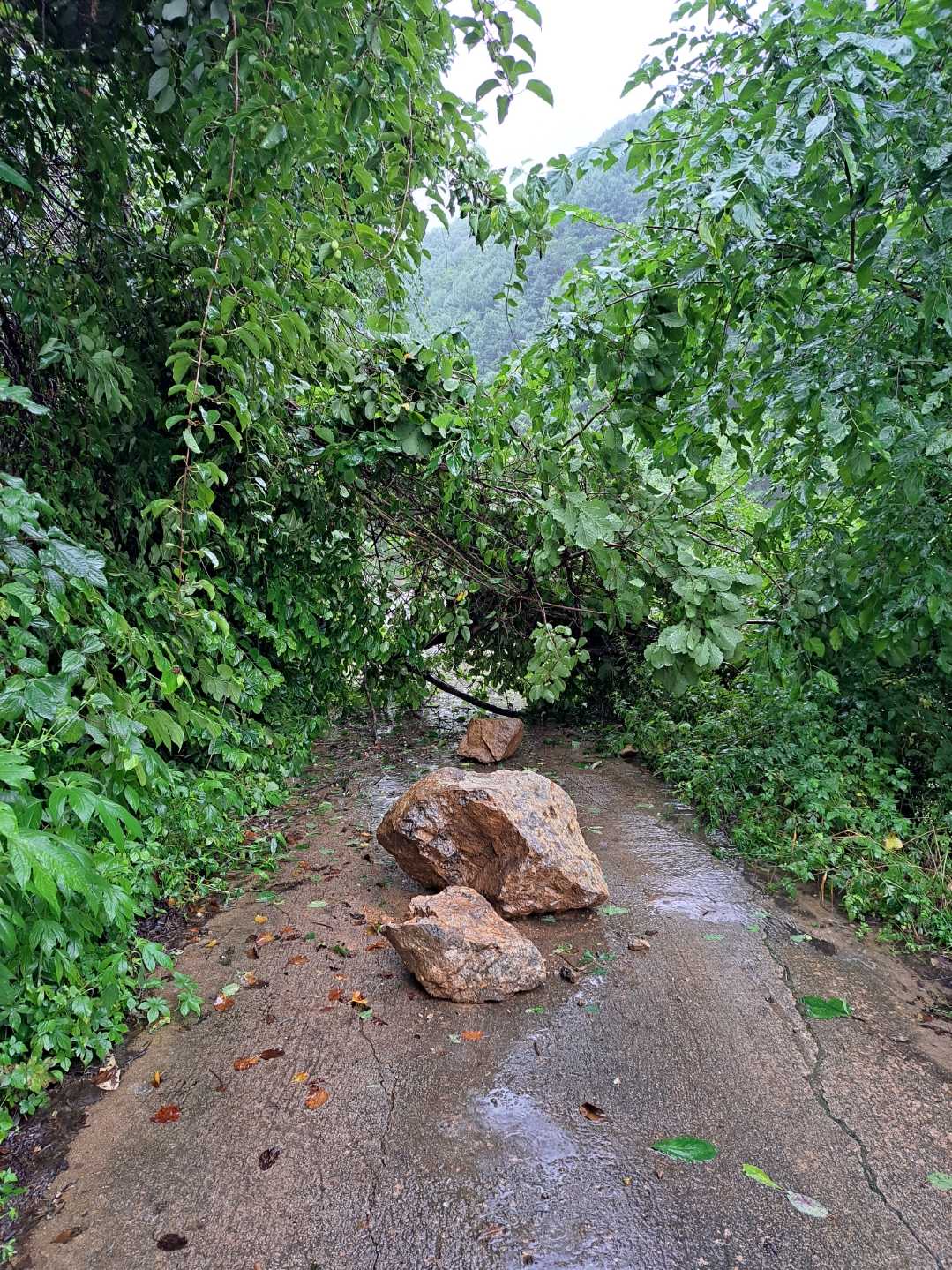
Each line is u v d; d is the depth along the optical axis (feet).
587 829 13.62
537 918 10.51
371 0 6.41
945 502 10.35
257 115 6.68
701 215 9.78
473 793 10.59
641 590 14.12
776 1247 5.59
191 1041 7.95
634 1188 6.10
